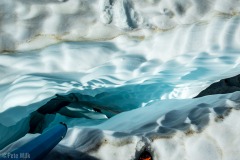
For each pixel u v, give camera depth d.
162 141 2.68
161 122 2.93
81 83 3.54
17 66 3.62
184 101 3.61
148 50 3.80
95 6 3.76
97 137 2.75
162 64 3.68
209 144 2.66
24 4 3.67
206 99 3.37
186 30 3.79
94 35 3.82
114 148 2.68
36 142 2.38
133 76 3.63
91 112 3.93
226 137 2.67
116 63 3.68
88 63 3.69
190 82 3.92
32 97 3.40
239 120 2.73
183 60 3.67
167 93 4.12
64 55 3.70
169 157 2.64
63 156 2.61
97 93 3.74
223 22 3.80
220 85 3.96
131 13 3.78
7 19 3.65
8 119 3.36
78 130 2.88
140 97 4.05
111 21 3.78
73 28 3.79
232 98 3.09
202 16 3.87
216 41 3.71
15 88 3.44
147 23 3.84
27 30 3.70
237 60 3.64
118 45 3.83
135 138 2.69
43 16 3.72
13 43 3.69
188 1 3.88
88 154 2.67
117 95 3.95
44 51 3.72
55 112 3.89
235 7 3.87
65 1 3.71
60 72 3.65
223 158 2.61
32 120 3.82
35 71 3.62
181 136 2.71
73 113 3.91
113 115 4.00
